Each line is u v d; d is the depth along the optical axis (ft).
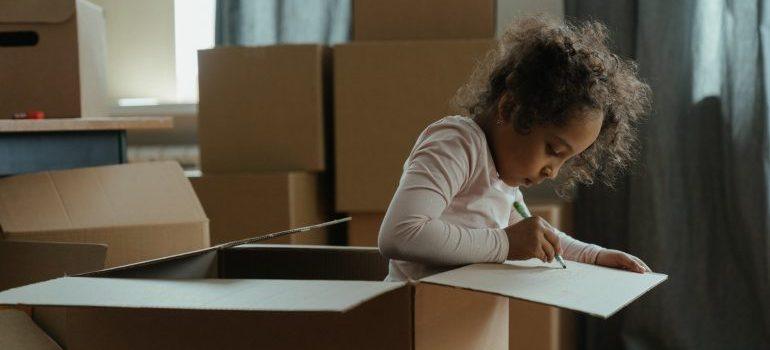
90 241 4.54
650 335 7.12
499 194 3.70
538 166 3.61
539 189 7.77
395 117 6.65
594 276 3.05
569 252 3.82
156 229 4.66
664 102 6.90
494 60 4.18
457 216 3.58
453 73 6.55
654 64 6.88
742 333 7.00
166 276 3.46
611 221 7.36
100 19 6.64
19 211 4.60
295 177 6.59
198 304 2.41
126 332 2.99
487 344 3.28
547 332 6.40
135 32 9.52
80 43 6.16
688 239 7.04
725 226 7.00
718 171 7.00
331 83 7.27
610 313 2.48
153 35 9.50
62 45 6.12
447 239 3.21
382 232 3.30
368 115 6.69
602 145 4.11
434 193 3.31
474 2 6.85
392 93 6.64
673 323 7.01
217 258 3.91
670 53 6.89
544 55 3.62
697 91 6.98
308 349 2.76
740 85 6.78
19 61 6.15
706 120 7.00
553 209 6.49
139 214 4.74
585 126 3.56
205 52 7.04
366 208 6.70
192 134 9.18
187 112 9.12
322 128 6.91
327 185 7.44
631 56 7.05
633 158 6.98
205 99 7.05
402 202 3.28
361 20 7.02
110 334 3.03
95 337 3.07
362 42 6.75
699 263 7.03
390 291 2.58
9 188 4.78
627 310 7.17
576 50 3.65
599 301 2.62
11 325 3.87
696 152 7.02
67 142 5.54
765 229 6.73
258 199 6.58
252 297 2.48
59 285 2.68
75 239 4.52
